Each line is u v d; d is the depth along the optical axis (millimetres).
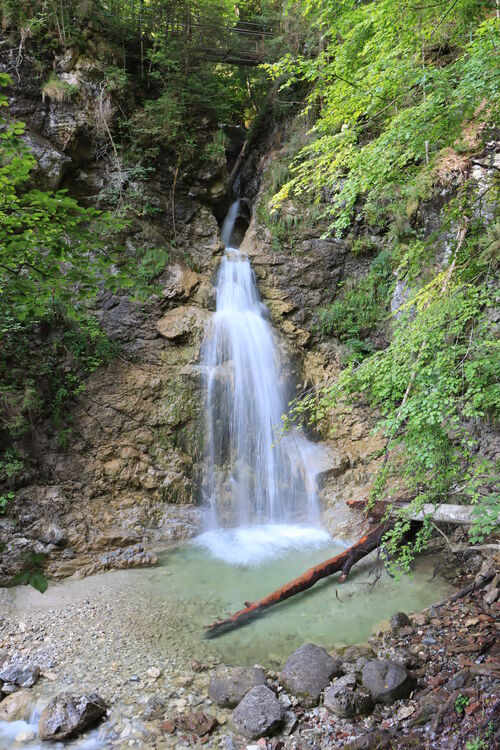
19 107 9859
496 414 7242
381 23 5133
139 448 9078
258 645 5285
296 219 12164
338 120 6094
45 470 8273
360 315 11812
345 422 10484
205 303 10766
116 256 4031
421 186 7762
